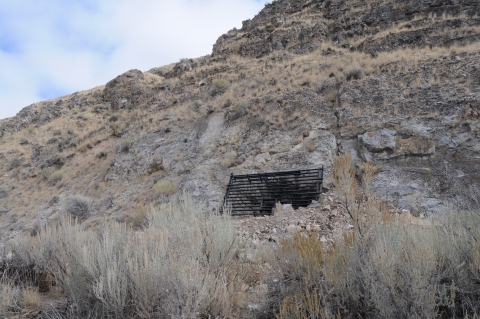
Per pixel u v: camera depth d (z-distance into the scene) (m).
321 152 14.41
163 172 19.00
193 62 37.84
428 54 19.66
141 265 4.23
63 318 4.14
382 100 15.82
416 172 12.11
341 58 24.03
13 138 37.06
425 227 5.92
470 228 4.52
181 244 5.29
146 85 38.00
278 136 16.42
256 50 32.69
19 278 5.39
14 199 24.39
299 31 31.55
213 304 3.99
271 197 13.21
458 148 12.30
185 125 21.81
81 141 29.67
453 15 25.39
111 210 17.75
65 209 19.14
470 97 13.75
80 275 4.51
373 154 13.43
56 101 44.56
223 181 15.37
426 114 13.99
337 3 33.41
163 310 3.89
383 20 28.39
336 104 17.22
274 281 4.57
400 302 3.26
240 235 6.61
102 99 39.44
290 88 20.30
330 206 9.98
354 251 4.12
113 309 3.92
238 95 22.66
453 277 3.64
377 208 6.23
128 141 23.58
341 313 3.62
